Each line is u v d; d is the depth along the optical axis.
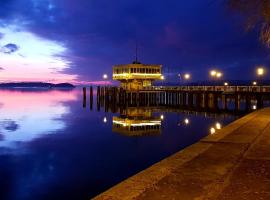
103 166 22.59
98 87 81.19
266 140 11.87
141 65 74.94
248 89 56.62
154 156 25.27
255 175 7.32
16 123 47.06
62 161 24.36
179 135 35.09
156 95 79.19
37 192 17.53
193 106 62.88
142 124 45.09
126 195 5.89
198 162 8.46
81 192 17.56
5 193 17.50
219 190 6.26
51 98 121.06
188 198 5.79
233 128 14.89
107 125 44.97
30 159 25.17
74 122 48.41
